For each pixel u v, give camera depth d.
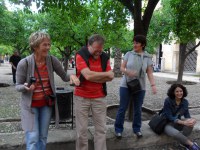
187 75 24.11
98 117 4.07
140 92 4.91
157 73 27.05
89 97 3.98
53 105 3.72
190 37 11.50
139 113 5.04
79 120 4.03
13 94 10.62
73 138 4.82
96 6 10.98
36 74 3.53
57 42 15.10
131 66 4.78
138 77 4.84
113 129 5.34
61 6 7.15
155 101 9.38
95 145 4.15
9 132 5.61
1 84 13.43
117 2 8.46
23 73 3.48
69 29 13.55
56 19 13.23
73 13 8.49
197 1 9.57
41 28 14.08
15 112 7.45
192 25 10.89
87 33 13.27
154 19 14.81
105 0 8.74
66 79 3.89
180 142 5.03
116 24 8.98
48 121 3.66
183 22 11.08
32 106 3.55
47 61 3.59
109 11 8.74
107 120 6.49
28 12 7.00
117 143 4.96
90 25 13.13
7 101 9.12
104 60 3.99
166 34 14.52
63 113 5.68
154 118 5.33
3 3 12.75
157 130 5.20
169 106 5.14
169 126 5.09
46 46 3.43
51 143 4.65
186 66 29.23
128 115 6.09
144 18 6.39
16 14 18.84
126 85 4.86
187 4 9.94
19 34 19.06
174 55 29.41
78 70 3.94
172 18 13.16
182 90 5.09
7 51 41.59
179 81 14.97
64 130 5.29
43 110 3.64
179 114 5.14
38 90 3.56
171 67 30.03
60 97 5.61
